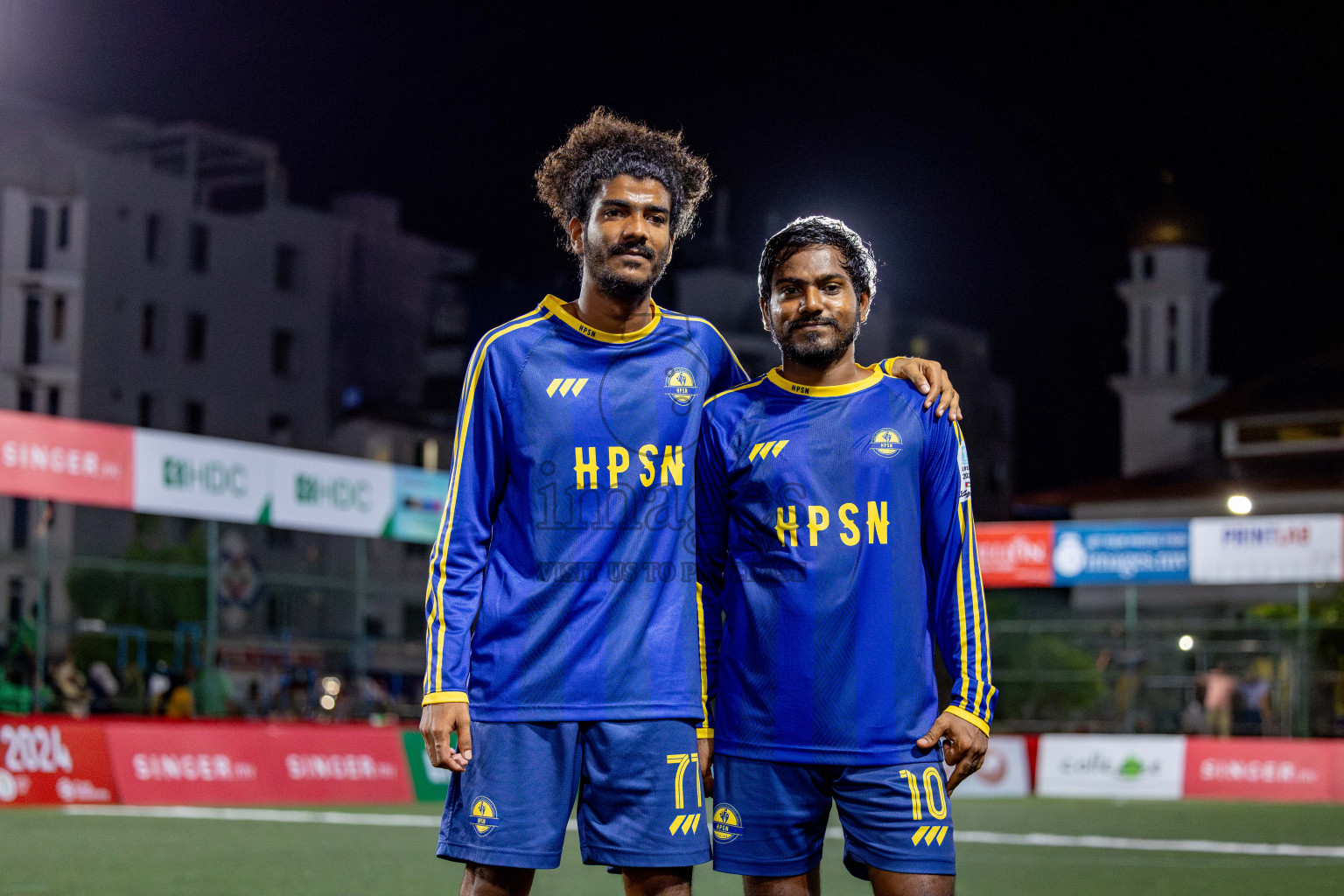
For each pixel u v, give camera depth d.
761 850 3.17
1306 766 16.36
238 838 8.91
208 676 14.88
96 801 11.61
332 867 7.38
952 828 3.19
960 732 3.16
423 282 44.22
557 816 3.09
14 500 31.92
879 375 3.30
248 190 40.09
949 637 3.23
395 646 24.34
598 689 3.08
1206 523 17.06
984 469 49.91
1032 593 28.41
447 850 3.11
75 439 11.31
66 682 14.13
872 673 3.14
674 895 3.11
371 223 42.91
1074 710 21.50
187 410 38.06
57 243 36.03
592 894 6.52
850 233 3.28
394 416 40.81
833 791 3.19
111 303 36.44
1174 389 40.78
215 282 38.69
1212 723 18.81
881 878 3.14
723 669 3.26
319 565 35.19
